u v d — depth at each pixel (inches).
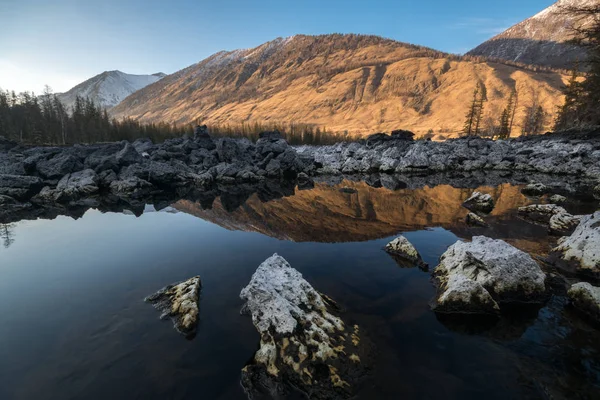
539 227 768.9
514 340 334.3
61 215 1043.9
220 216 1003.3
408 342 331.6
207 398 262.1
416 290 454.6
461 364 298.2
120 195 1448.1
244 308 399.2
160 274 532.7
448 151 2440.9
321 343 304.3
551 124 5265.8
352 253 624.1
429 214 970.1
